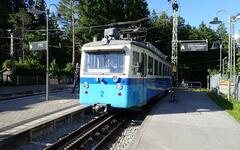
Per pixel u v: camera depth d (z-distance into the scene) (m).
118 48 13.80
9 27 53.16
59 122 13.06
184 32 71.69
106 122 13.51
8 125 11.56
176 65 22.31
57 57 70.94
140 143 9.20
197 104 19.33
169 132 10.69
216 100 21.77
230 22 22.52
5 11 50.00
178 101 21.33
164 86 23.80
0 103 18.14
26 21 67.12
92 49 14.34
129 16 47.84
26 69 41.16
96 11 48.22
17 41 62.91
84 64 14.59
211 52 72.19
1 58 56.34
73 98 21.11
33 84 41.97
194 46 23.66
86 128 12.47
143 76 15.55
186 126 11.79
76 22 50.97
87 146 10.62
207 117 13.96
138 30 18.98
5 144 9.17
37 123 11.54
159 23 60.12
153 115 14.34
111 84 13.91
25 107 16.41
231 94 25.09
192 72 73.25
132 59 13.96
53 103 18.11
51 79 46.47
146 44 16.62
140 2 49.34
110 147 10.35
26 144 10.26
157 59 19.36
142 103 15.47
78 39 53.47
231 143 9.38
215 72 58.44
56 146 9.50
